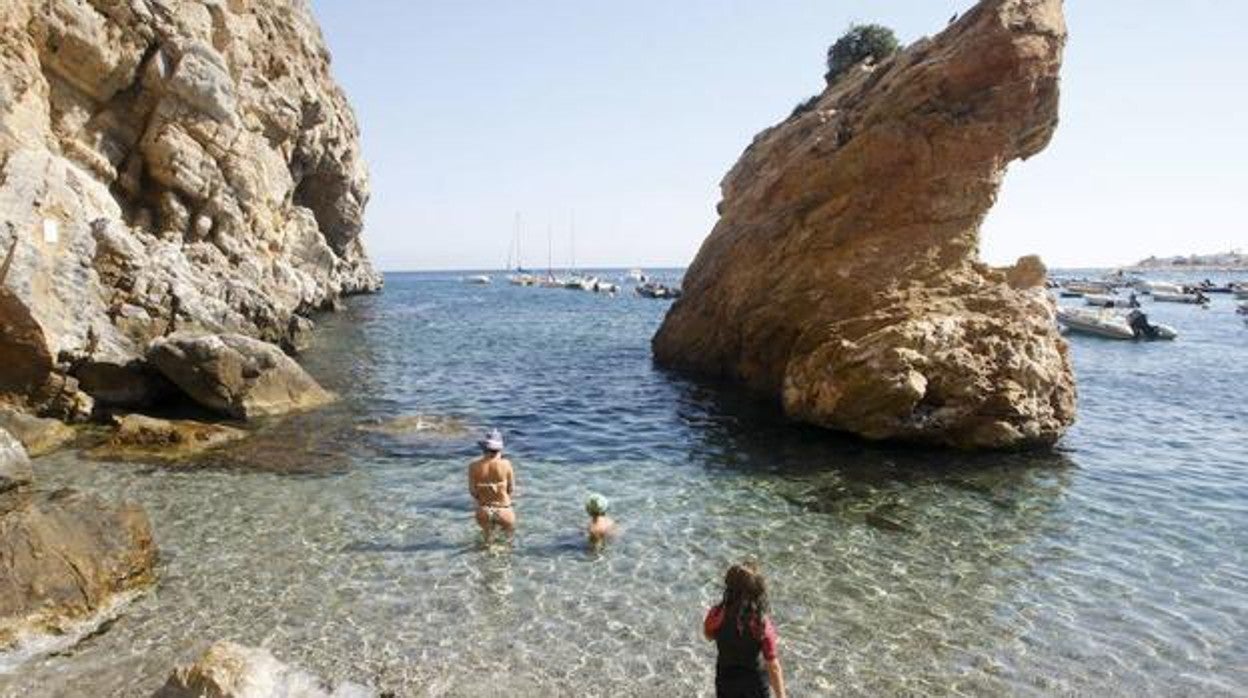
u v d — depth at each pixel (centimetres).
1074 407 1920
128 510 1067
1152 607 1026
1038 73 1998
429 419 2038
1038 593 1064
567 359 3378
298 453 1664
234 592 1009
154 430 1686
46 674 809
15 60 2303
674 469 1634
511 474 1276
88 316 1945
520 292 10638
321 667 839
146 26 2828
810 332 2061
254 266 3484
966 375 1794
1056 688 831
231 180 3394
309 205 5916
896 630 955
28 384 1781
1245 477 1672
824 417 1906
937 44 2231
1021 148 2175
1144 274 19800
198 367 1916
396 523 1272
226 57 3469
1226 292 10519
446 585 1049
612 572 1102
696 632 935
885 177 2139
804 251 2284
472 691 805
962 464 1711
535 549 1180
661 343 3284
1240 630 963
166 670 824
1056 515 1390
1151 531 1316
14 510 1001
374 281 8544
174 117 3012
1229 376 3316
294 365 2181
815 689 824
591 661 866
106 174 2773
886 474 1619
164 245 2670
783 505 1409
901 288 2045
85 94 2684
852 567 1141
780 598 1034
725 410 2256
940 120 2061
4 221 1767
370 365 3077
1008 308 1950
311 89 4669
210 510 1302
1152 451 1909
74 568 939
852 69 3338
